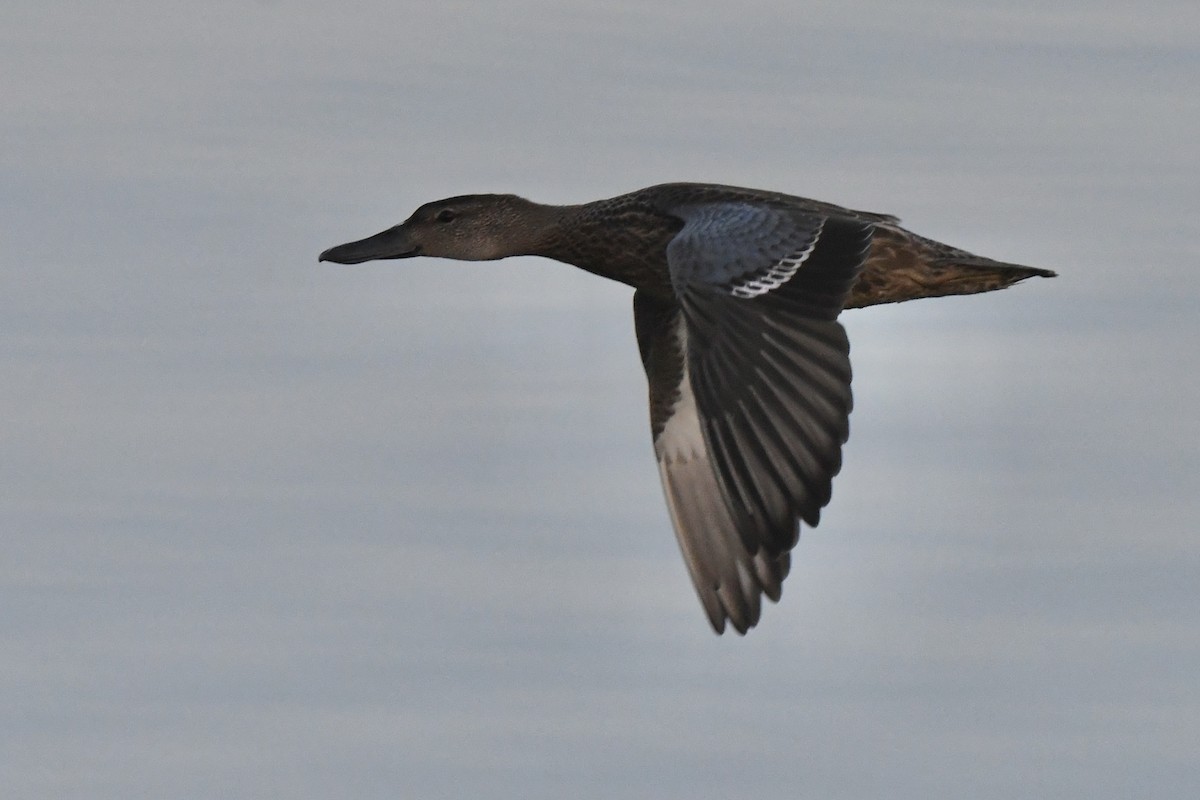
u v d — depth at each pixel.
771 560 14.23
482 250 16.30
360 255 16.47
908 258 14.62
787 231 13.27
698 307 13.02
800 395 12.64
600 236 15.72
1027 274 14.70
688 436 14.91
